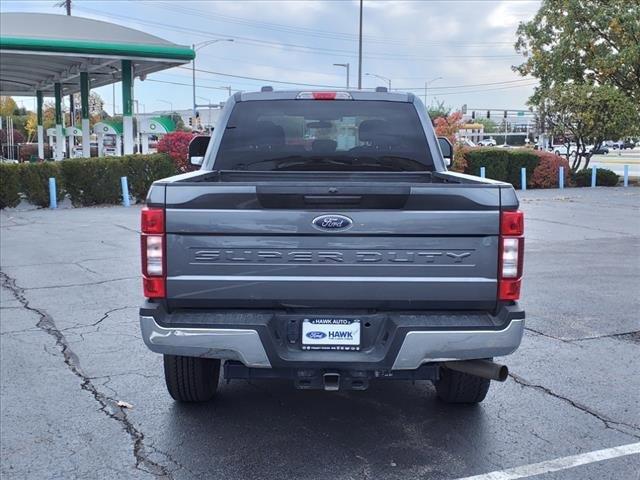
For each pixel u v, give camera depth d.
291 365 4.07
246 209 4.01
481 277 4.07
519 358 6.37
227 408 5.20
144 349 6.62
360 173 6.07
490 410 5.17
